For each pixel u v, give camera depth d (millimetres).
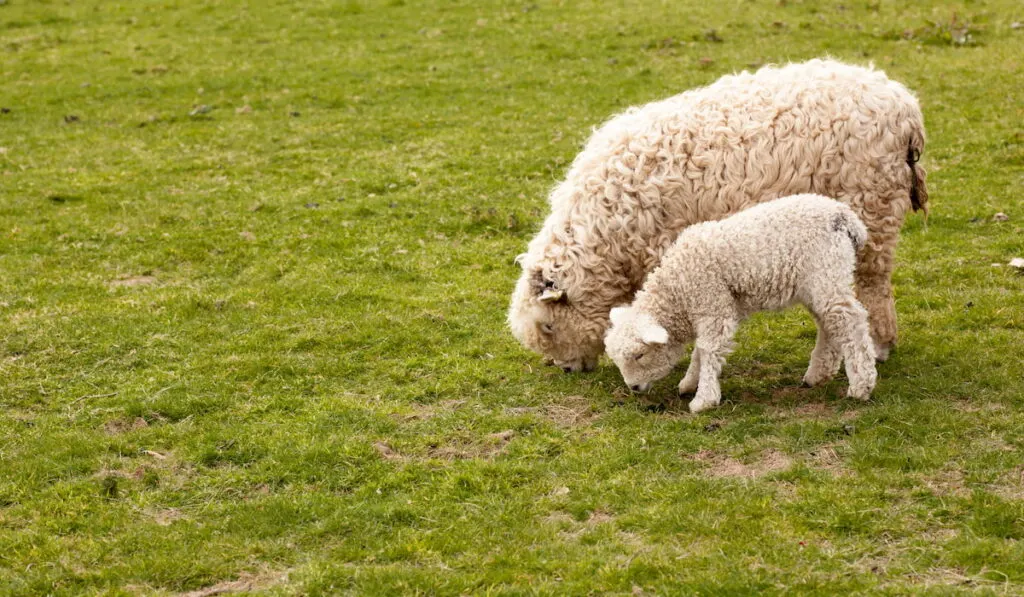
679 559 5281
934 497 5688
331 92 17719
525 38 20156
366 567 5422
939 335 8188
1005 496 5656
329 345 8781
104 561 5652
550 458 6629
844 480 5953
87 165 14727
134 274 10781
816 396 7219
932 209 11266
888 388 7168
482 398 7691
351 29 21781
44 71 20016
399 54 19703
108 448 6996
